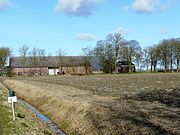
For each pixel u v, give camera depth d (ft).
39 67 483.10
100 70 422.41
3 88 197.98
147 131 50.72
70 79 249.55
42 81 232.12
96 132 59.11
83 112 72.13
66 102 87.35
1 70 466.29
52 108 94.07
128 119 59.67
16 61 485.56
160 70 409.49
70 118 74.23
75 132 65.72
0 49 467.52
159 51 404.98
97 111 69.41
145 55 415.44
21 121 71.67
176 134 46.98
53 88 144.87
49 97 109.19
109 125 58.95
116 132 54.95
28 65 481.87
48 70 481.46
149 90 112.98
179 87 120.78
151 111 66.28
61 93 113.39
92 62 453.99
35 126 69.77
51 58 493.77
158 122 55.21
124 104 78.23
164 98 87.92
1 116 75.72
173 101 81.15
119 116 62.95
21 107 102.83
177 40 401.08
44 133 64.18
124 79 211.41
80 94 109.60
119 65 410.52
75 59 488.44
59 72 476.95
